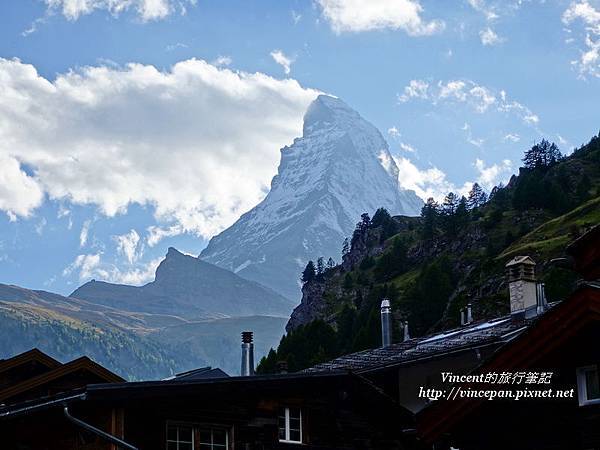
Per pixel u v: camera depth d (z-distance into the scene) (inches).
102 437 1074.7
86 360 1470.2
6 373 1541.6
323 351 4195.4
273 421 1238.9
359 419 1309.1
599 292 741.3
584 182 7701.8
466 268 7214.6
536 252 5935.0
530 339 778.2
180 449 1163.9
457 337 1475.1
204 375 1811.0
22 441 1178.0
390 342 1785.2
